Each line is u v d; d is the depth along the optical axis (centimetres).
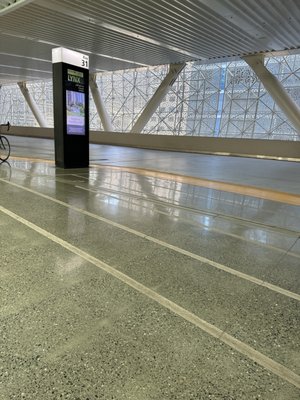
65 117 693
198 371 144
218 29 983
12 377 136
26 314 180
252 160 1160
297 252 290
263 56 1303
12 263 241
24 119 3152
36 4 830
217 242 306
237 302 203
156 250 279
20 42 1233
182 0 777
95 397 128
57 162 731
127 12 866
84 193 480
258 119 1678
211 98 1794
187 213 401
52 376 138
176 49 1250
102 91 2381
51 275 225
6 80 2472
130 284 218
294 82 1583
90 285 214
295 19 877
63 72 670
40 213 368
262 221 380
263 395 133
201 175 730
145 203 439
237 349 160
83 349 155
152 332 170
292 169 901
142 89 2088
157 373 142
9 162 787
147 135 1602
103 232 317
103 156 1090
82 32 1077
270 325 181
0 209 376
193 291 213
